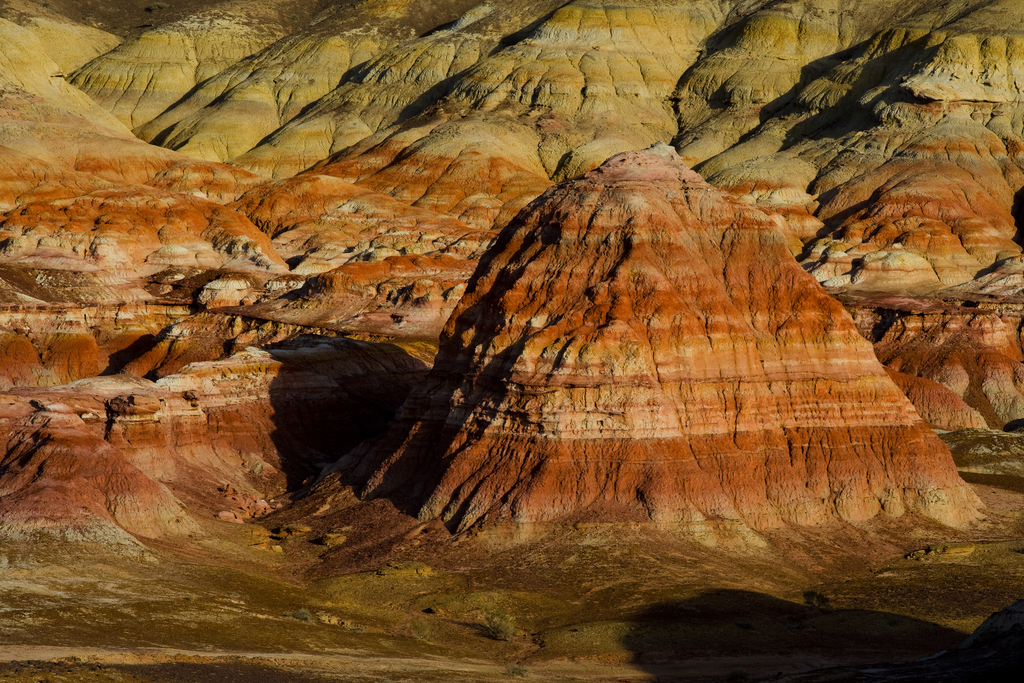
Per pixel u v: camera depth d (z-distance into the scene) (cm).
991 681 3775
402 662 4438
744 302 7019
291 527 6538
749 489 6412
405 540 6169
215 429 8106
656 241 6994
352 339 10719
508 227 7406
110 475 6022
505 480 6294
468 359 7012
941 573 5912
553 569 5788
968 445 9019
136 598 4891
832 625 5191
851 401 6881
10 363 11769
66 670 3669
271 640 4559
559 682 4275
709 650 4862
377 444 7344
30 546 5300
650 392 6400
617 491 6197
